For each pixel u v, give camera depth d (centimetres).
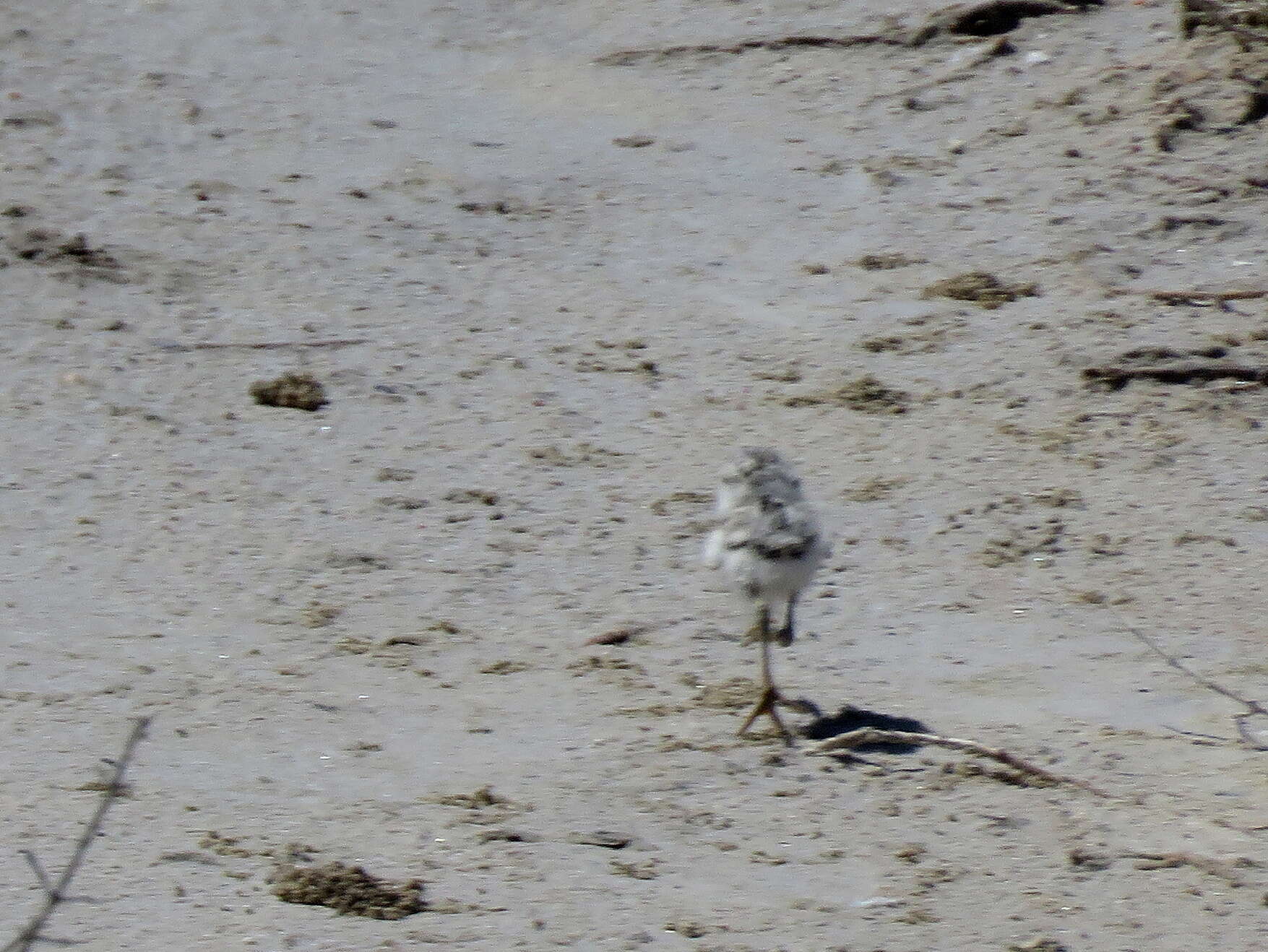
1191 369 1662
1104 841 900
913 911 817
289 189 2133
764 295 1898
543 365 1706
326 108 2420
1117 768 997
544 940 777
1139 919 812
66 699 1053
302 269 1902
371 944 762
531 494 1438
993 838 903
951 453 1527
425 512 1397
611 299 1878
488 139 2339
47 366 1631
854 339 1778
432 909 804
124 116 2327
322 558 1305
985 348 1744
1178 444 1542
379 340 1744
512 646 1177
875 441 1554
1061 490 1449
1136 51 2459
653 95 2494
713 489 1454
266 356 1688
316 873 824
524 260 1975
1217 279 1897
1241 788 970
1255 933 798
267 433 1534
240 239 1970
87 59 2525
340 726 1034
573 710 1070
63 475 1427
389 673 1122
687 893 834
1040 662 1157
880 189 2164
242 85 2484
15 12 2673
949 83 2448
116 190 2077
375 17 2769
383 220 2056
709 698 1085
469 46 2680
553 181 2205
